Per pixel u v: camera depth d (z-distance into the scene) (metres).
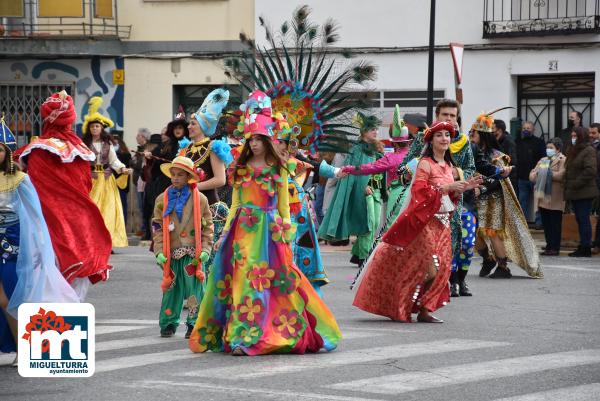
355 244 20.98
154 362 11.20
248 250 11.72
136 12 33.16
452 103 15.31
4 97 33.53
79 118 33.47
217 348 11.86
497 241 19.58
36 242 11.32
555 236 24.12
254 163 11.88
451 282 16.86
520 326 13.70
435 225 14.12
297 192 12.60
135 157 28.67
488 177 16.55
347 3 31.44
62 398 9.55
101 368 10.88
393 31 31.16
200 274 12.89
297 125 13.06
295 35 15.09
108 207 22.52
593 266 21.84
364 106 14.23
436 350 11.78
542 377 10.27
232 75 14.61
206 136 14.17
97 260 13.74
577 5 29.44
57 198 13.67
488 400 9.30
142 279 19.58
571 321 14.18
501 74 30.27
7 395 9.76
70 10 33.06
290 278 11.68
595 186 23.55
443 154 14.23
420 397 9.43
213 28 32.75
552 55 29.72
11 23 33.31
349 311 15.34
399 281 14.09
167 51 32.97
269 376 10.35
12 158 11.40
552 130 30.14
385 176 20.55
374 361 11.12
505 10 30.14
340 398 9.37
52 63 33.34
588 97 29.72
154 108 33.19
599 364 10.95
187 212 12.98
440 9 30.80
